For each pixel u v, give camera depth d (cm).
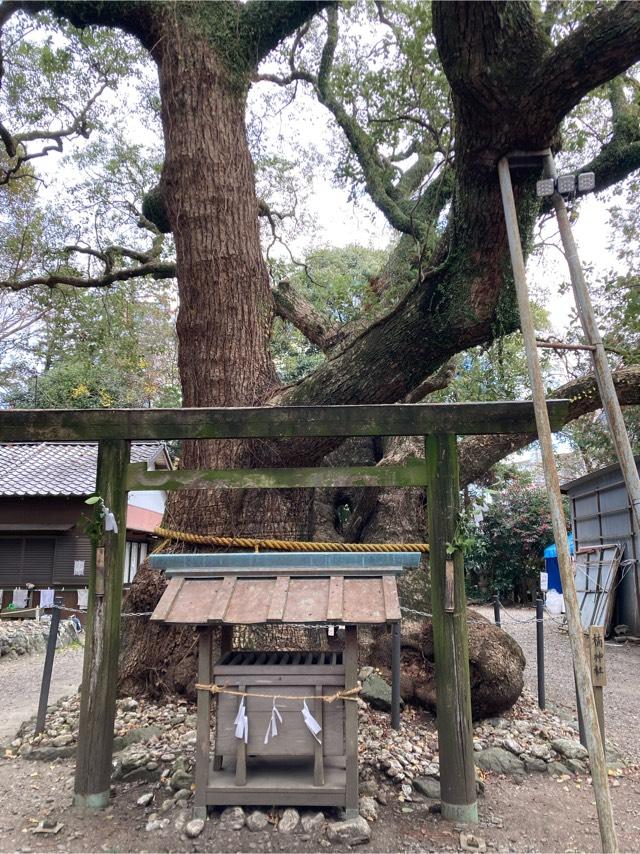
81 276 998
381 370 473
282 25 577
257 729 296
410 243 737
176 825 295
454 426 333
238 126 552
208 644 300
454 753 311
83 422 340
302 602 290
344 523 761
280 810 301
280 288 777
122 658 502
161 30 544
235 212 536
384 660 507
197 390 531
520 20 338
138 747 388
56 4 563
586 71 337
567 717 490
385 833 295
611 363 763
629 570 1059
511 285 435
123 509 338
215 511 505
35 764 396
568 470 2045
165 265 841
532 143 372
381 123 567
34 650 1016
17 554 1273
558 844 295
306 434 335
